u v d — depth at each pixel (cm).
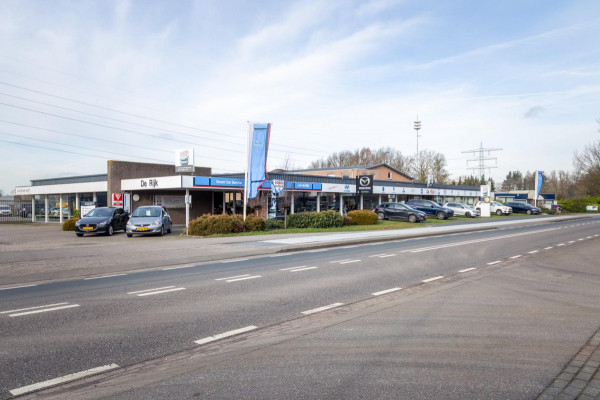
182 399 368
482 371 429
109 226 2250
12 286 874
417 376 416
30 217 4081
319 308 684
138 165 3162
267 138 2377
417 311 666
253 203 3106
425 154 7950
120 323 595
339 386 393
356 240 1805
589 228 2764
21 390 387
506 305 706
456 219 3769
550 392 383
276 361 456
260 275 990
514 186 13912
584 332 557
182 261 1216
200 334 548
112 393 381
